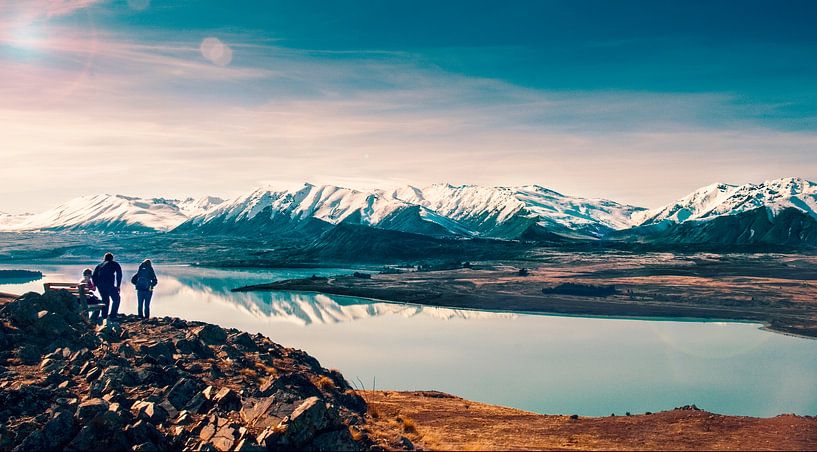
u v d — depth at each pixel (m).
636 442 26.03
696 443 25.58
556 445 25.31
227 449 21.06
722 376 81.25
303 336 114.69
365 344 106.38
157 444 21.83
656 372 83.25
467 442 25.42
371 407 32.44
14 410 22.86
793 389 73.88
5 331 31.11
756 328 126.75
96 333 34.06
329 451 21.34
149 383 26.59
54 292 35.78
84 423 21.81
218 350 34.56
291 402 24.12
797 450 24.09
